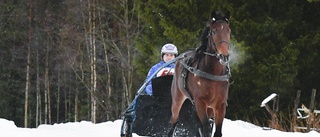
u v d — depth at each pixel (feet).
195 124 26.73
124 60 82.33
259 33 59.31
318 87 63.10
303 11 62.44
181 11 61.77
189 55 24.71
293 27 61.36
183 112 26.73
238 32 59.06
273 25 58.39
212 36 22.30
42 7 109.09
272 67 58.13
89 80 103.91
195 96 23.32
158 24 65.46
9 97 121.60
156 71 26.37
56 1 109.09
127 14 81.35
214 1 60.44
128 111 27.07
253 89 61.00
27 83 106.52
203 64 22.91
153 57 64.85
